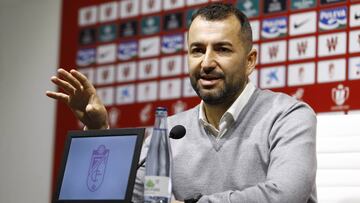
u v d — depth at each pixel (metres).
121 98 8.02
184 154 4.63
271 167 4.10
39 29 8.93
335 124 4.77
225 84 4.39
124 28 8.13
